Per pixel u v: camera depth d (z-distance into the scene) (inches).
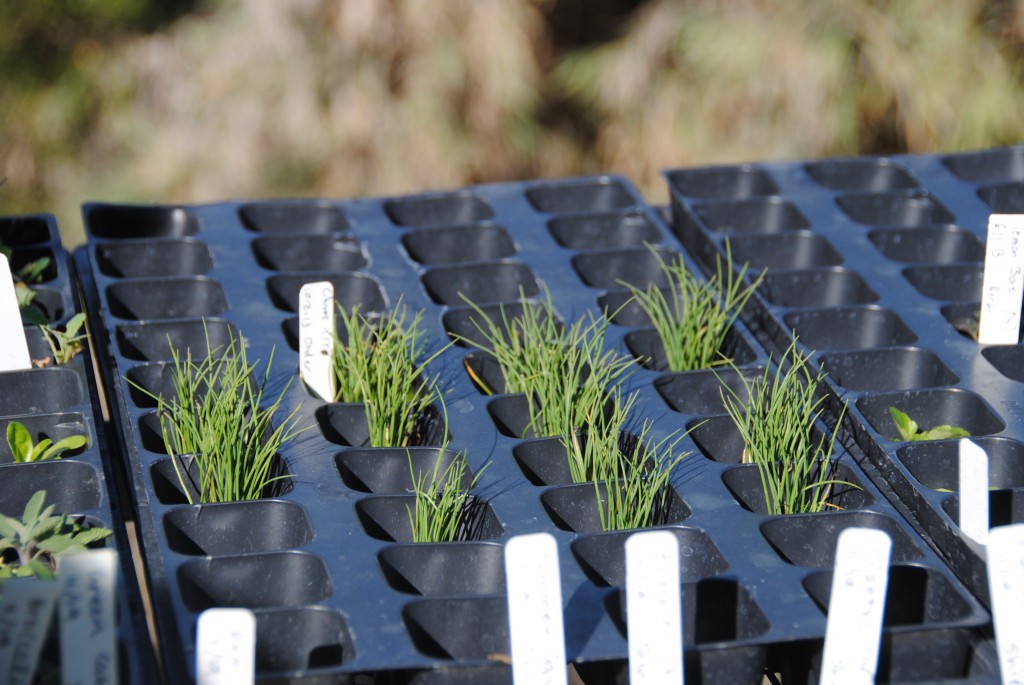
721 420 51.4
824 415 51.6
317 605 46.1
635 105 95.5
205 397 50.9
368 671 44.7
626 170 98.6
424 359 53.1
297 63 92.0
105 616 43.6
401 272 56.3
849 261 56.6
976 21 84.0
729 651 45.3
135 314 55.2
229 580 47.0
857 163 61.6
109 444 51.6
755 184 61.1
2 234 56.4
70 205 107.3
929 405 51.7
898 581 47.2
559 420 50.7
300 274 55.9
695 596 46.8
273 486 49.8
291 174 97.7
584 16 104.3
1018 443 50.0
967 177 62.0
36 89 105.9
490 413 51.5
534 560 44.4
